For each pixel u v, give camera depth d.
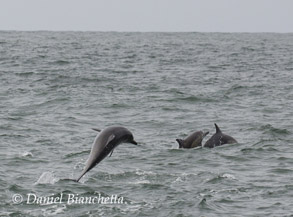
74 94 78.62
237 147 46.72
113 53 173.75
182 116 63.41
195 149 45.88
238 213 31.22
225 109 68.81
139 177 37.69
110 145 25.44
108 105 69.62
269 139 49.91
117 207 31.94
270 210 31.66
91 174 38.22
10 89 82.75
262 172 39.41
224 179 37.31
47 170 39.22
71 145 47.31
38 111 65.00
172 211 31.36
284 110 67.69
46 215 30.77
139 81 96.75
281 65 139.62
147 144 48.19
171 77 104.81
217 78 104.75
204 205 32.16
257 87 90.19
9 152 44.22
